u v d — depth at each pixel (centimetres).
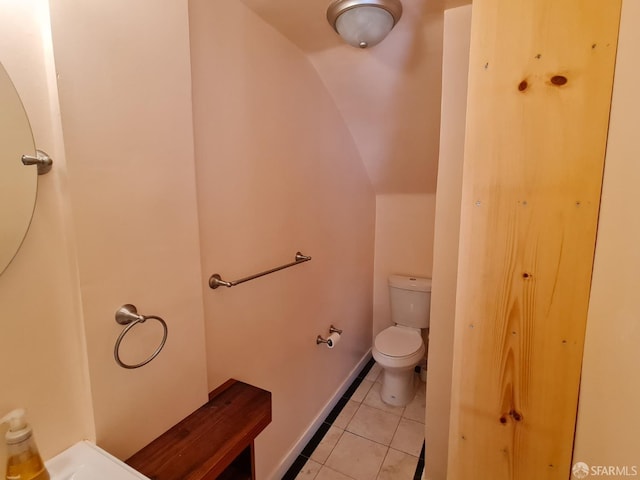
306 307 180
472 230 81
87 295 74
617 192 62
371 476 166
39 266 68
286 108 150
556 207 73
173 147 92
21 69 64
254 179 133
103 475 70
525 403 81
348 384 241
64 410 74
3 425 65
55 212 70
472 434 87
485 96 77
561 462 79
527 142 74
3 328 64
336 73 171
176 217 94
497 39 75
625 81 61
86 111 71
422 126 191
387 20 117
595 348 69
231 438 93
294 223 162
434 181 231
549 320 77
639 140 55
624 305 58
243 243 129
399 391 221
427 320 240
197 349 104
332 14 117
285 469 166
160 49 86
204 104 108
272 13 128
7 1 61
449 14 124
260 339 144
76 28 69
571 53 69
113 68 76
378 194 265
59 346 73
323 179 186
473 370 85
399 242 264
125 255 81
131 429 86
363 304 261
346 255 224
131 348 85
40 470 65
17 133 63
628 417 55
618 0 65
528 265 77
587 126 69
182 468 82
